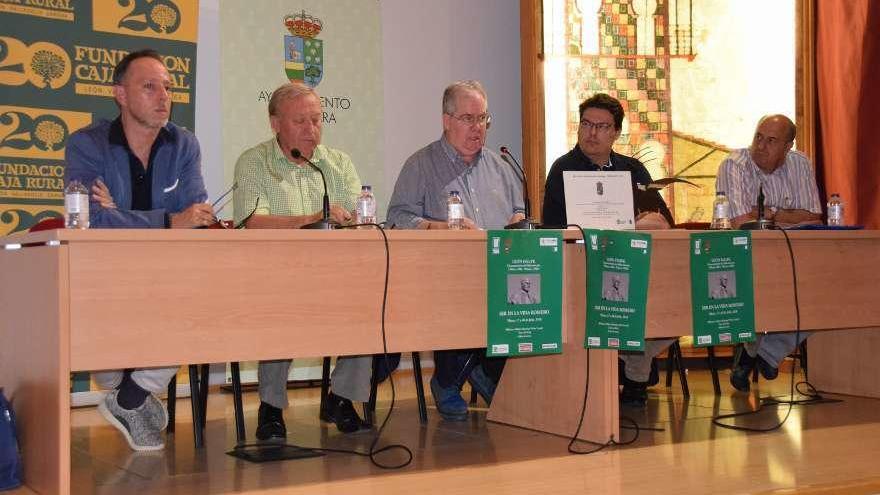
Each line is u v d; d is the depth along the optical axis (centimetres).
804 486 237
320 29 532
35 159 454
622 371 388
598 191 312
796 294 333
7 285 264
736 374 428
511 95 590
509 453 286
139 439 302
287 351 246
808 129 554
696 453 283
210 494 239
